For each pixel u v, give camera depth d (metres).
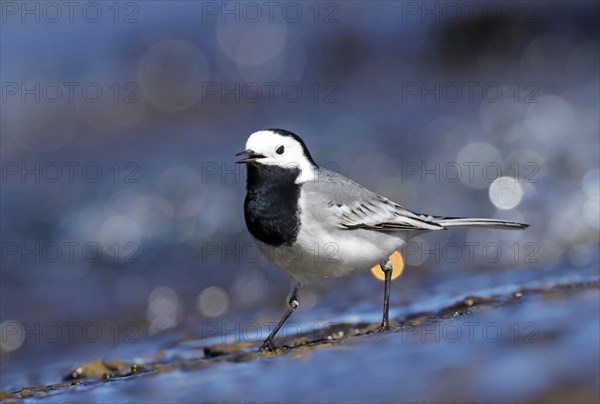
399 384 6.02
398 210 10.37
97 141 21.88
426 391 5.73
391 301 12.35
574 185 16.91
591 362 5.77
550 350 6.26
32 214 18.53
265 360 8.09
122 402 6.92
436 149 18.84
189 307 15.48
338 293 14.67
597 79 20.55
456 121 19.70
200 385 7.15
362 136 19.75
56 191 19.28
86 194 19.03
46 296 16.09
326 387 6.31
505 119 19.38
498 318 7.95
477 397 5.39
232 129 21.52
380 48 23.84
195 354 10.39
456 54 23.14
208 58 24.39
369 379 6.30
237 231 17.64
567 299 8.81
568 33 22.50
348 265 10.12
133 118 22.67
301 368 7.19
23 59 24.81
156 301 15.71
